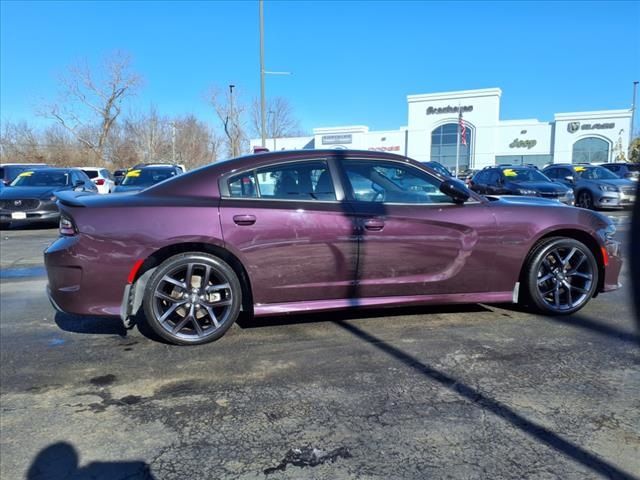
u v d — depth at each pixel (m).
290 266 3.84
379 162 4.14
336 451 2.46
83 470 2.36
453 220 4.06
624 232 4.68
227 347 3.85
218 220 3.73
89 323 4.54
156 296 3.76
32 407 2.97
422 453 2.43
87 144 43.81
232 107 45.09
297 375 3.33
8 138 43.94
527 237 4.21
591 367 3.37
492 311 4.63
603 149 46.50
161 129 48.97
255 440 2.58
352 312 4.62
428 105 50.72
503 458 2.37
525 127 48.50
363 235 3.90
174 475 2.31
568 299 4.42
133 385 3.24
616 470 2.26
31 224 13.08
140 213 3.68
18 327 4.46
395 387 3.12
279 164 3.97
